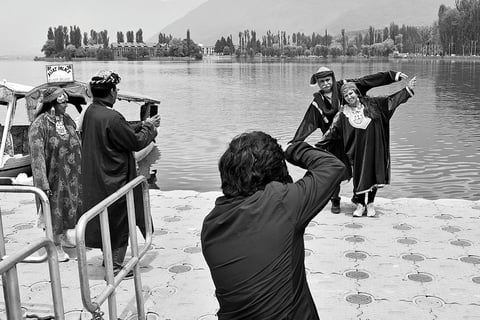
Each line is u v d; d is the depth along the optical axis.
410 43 188.38
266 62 139.12
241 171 2.40
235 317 2.34
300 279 2.36
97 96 4.87
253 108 28.84
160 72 76.69
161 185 12.36
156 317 4.32
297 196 2.36
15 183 11.24
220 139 18.64
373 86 6.66
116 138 4.67
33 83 52.72
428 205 7.16
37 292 4.77
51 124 5.55
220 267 2.34
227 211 2.38
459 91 39.06
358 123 6.42
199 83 51.28
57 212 5.50
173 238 6.06
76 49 172.88
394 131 20.06
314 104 6.65
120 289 4.79
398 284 4.82
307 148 2.65
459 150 15.88
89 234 4.78
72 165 5.59
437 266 5.19
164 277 5.05
